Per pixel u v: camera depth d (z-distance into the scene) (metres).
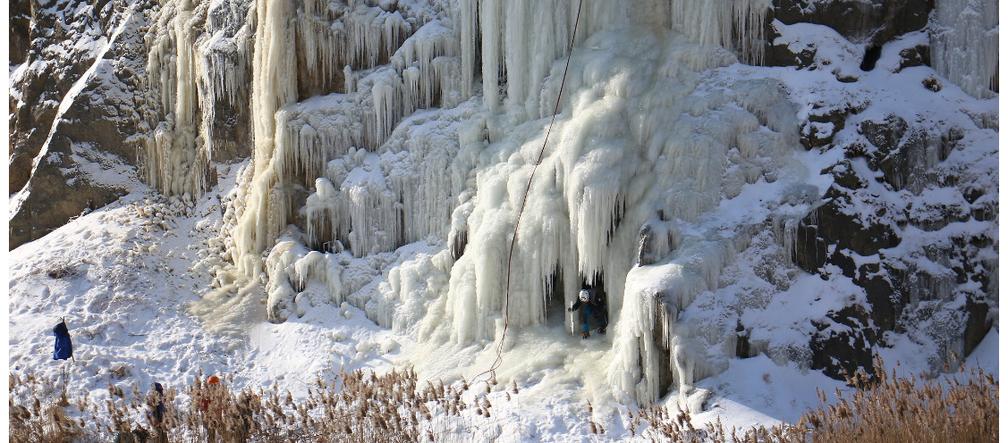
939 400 11.86
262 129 18.67
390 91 18.05
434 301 16.55
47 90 22.23
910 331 14.38
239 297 17.62
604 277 15.55
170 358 16.27
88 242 18.77
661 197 15.14
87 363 15.66
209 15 20.17
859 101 15.40
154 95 20.81
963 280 14.76
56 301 17.28
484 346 15.80
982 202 15.06
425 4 18.45
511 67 17.23
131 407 14.73
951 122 15.47
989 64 15.84
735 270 14.52
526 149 16.38
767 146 15.36
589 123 15.80
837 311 14.24
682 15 16.67
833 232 14.61
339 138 18.22
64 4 23.11
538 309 15.78
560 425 13.69
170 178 20.41
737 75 16.12
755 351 14.05
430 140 17.42
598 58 16.55
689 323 13.91
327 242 17.98
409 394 13.98
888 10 16.22
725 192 15.16
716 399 13.50
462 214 16.70
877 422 11.63
